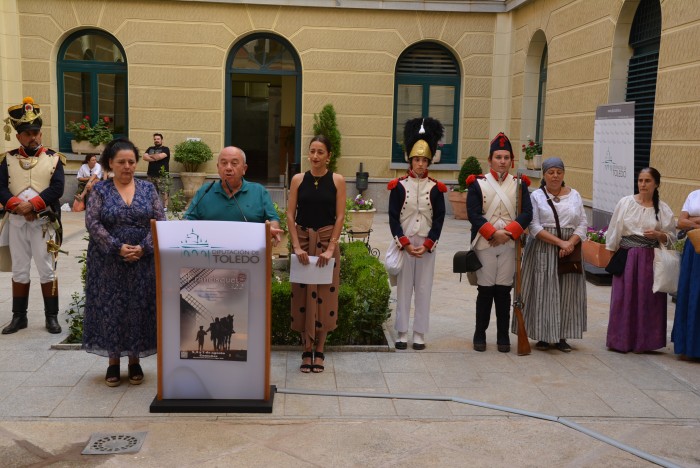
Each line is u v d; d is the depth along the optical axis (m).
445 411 4.70
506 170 5.86
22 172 6.16
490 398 4.94
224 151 4.86
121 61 15.53
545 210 5.95
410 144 5.92
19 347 5.81
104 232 4.71
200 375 4.62
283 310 5.90
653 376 5.46
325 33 15.51
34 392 4.86
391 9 15.44
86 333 4.88
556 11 12.62
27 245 6.20
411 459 4.01
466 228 13.83
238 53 15.70
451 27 15.63
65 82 15.54
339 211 5.27
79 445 4.11
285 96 18.92
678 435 4.39
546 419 4.58
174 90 15.41
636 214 5.92
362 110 15.78
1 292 7.77
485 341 6.05
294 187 5.30
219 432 4.30
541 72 14.38
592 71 11.06
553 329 5.87
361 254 7.93
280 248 8.20
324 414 4.61
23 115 6.13
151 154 14.56
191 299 4.54
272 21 15.38
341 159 15.91
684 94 8.39
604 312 7.45
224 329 4.57
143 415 4.52
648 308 5.97
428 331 6.35
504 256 5.84
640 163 9.97
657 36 9.51
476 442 4.25
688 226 5.83
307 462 3.96
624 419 4.62
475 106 15.87
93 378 5.14
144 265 4.83
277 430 4.35
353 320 6.07
